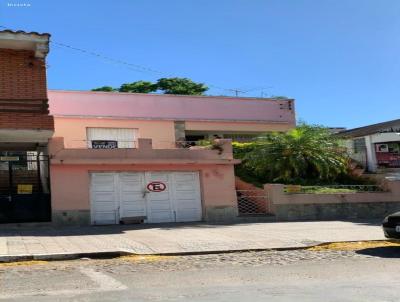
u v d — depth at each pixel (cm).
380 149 2864
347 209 2100
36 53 1672
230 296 756
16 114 1645
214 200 1956
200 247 1308
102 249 1231
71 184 1770
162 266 1065
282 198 2011
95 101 2412
